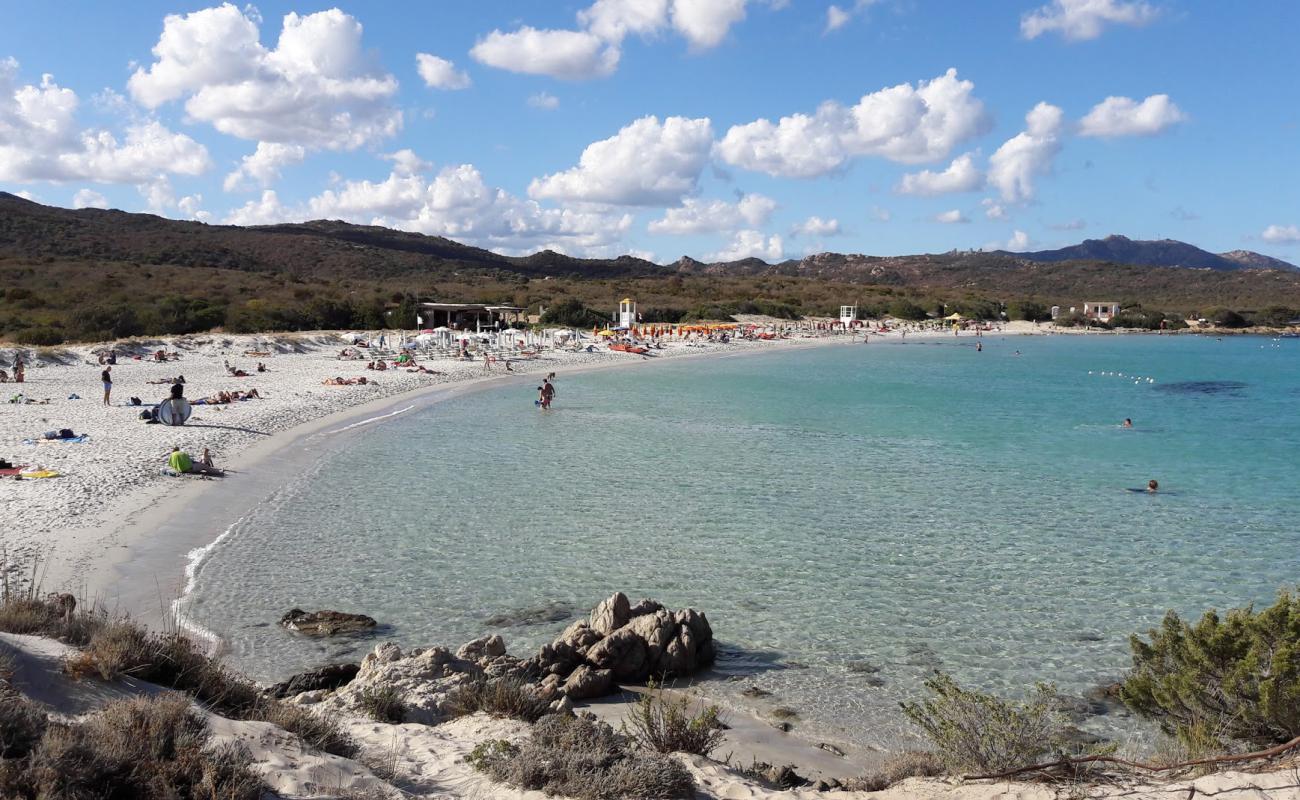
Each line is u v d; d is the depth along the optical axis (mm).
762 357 79500
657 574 15492
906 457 28281
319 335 65375
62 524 16500
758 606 13992
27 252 113625
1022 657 12086
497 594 14297
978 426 36156
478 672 10016
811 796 6680
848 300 147375
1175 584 15320
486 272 163625
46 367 45594
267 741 5930
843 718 10195
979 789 6355
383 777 6148
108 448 23969
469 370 55250
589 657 11164
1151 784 6004
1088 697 10773
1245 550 17516
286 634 12297
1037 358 81688
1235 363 76938
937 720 7914
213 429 28547
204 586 14062
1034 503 21688
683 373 61375
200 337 58719
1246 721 7145
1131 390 52812
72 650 6262
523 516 19453
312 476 23297
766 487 23078
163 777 4762
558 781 6258
